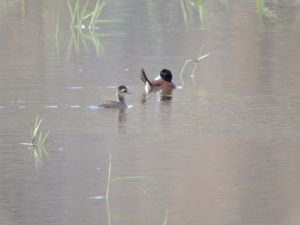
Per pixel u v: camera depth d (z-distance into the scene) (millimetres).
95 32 31750
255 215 12508
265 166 14898
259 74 23781
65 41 29672
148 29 32188
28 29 31891
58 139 16859
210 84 22672
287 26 32031
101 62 25703
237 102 20250
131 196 13500
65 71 24109
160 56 26797
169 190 13742
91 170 14836
